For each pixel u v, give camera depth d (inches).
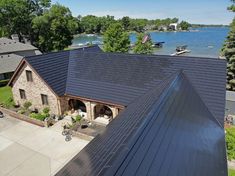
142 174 217.2
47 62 941.2
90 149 373.4
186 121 412.8
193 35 6510.8
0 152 686.5
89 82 890.7
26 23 2632.9
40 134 788.6
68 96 901.8
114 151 243.1
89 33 6850.4
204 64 747.4
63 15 2549.2
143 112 374.3
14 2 2439.7
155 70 806.5
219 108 647.8
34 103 981.2
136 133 274.8
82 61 986.7
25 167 615.2
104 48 1646.2
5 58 1644.9
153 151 266.2
